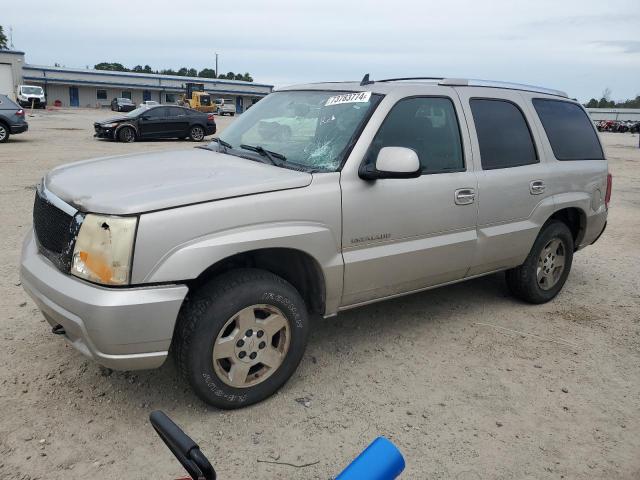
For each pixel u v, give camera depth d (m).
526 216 4.41
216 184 2.96
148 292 2.66
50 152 15.02
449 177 3.82
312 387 3.41
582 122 5.11
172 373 3.48
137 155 3.94
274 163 3.47
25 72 60.31
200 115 21.97
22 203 8.03
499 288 5.34
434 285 4.05
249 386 3.11
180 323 2.89
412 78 4.33
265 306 3.05
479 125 4.12
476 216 4.02
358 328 4.29
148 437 2.87
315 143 3.57
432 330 4.31
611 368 3.87
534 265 4.71
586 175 4.91
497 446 2.95
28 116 35.44
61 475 2.57
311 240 3.15
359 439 2.94
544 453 2.92
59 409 3.05
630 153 23.44
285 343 3.21
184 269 2.71
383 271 3.56
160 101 69.50
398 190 3.52
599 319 4.72
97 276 2.64
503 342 4.18
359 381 3.51
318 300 3.43
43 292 2.86
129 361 2.71
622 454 2.94
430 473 2.71
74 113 44.25
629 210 9.91
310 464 2.73
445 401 3.34
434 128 3.84
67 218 2.84
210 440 2.87
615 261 6.58
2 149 15.27
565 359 3.96
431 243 3.78
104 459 2.69
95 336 2.64
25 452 2.70
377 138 3.48
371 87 3.79
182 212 2.73
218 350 2.94
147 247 2.64
